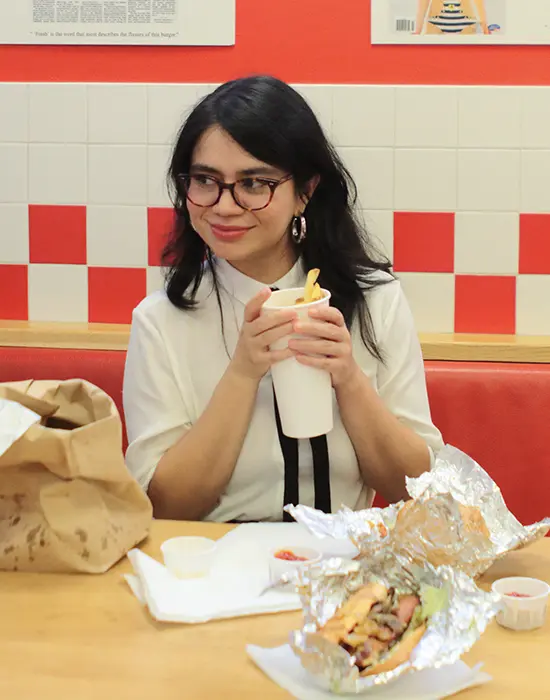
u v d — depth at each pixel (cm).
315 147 145
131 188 225
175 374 156
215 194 141
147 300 164
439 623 80
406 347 160
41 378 200
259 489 152
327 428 124
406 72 217
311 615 81
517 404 190
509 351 205
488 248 220
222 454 145
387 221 221
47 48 223
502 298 220
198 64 220
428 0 214
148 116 222
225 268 157
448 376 192
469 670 83
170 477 144
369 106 218
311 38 217
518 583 99
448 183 218
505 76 215
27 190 227
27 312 230
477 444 191
